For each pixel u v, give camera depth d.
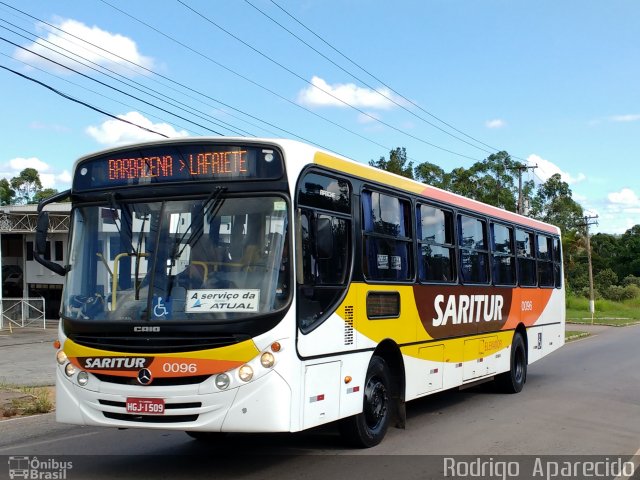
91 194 7.21
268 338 6.30
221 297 6.45
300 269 6.60
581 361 21.00
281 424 6.28
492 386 13.75
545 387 14.66
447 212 10.83
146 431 9.66
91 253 7.03
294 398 6.46
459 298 10.95
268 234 6.57
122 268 6.82
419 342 9.48
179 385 6.34
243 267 6.52
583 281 85.44
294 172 6.72
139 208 6.95
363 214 8.20
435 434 9.27
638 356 22.70
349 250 7.80
